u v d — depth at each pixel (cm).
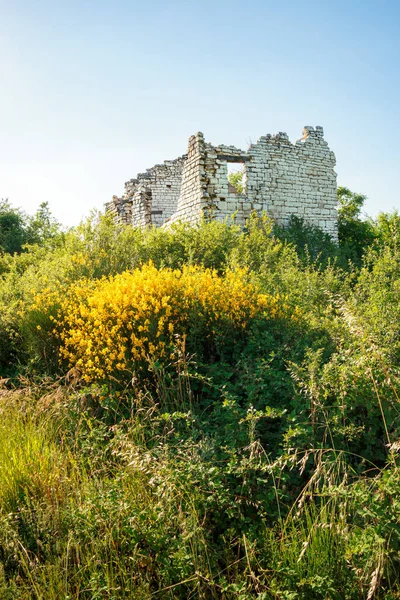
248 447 312
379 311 454
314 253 1516
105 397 441
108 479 318
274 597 238
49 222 2494
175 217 1684
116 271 917
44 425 414
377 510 240
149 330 475
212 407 431
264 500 294
